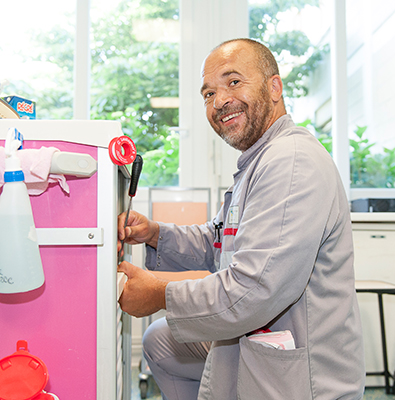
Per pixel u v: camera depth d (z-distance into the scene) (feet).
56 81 6.37
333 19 6.63
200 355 3.18
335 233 2.40
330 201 2.25
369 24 6.75
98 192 1.85
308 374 2.14
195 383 3.37
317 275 2.32
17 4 6.31
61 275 1.83
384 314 5.69
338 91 6.56
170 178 6.52
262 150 2.63
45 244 1.80
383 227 5.04
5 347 1.80
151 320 5.85
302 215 2.10
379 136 6.70
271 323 2.39
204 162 6.45
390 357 5.68
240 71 2.90
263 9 6.65
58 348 1.81
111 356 1.82
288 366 2.10
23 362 1.69
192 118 6.47
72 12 6.39
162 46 6.54
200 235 3.71
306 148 2.37
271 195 2.21
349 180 6.55
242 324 2.09
